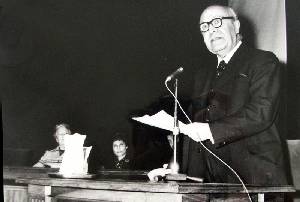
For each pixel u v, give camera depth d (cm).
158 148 427
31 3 486
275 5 380
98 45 533
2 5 465
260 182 210
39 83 493
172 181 169
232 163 219
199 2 449
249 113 213
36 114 488
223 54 246
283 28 370
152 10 488
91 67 539
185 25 460
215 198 160
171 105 457
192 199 148
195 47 450
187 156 229
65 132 402
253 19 399
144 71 496
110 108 517
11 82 468
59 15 512
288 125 328
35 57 495
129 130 477
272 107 216
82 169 194
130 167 419
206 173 224
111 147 500
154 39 486
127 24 511
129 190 154
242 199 171
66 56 520
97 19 526
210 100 239
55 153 392
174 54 467
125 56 512
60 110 506
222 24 246
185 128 194
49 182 176
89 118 521
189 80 374
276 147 215
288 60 353
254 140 215
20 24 479
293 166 322
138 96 499
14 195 292
